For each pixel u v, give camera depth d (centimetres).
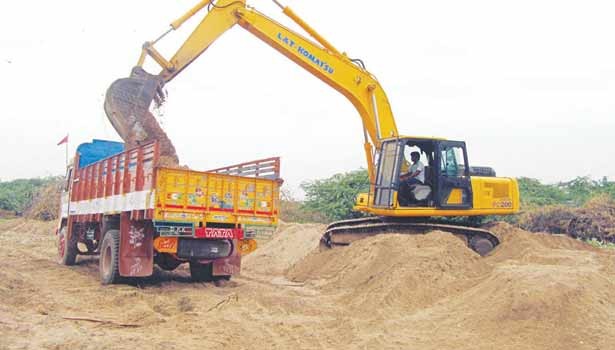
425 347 669
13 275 1136
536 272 808
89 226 1448
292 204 2966
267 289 1096
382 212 1284
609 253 1197
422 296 899
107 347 646
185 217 1017
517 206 1365
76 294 1006
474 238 1276
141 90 1308
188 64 1346
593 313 692
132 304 928
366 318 827
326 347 686
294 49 1390
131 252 1087
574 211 1828
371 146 1442
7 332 703
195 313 841
